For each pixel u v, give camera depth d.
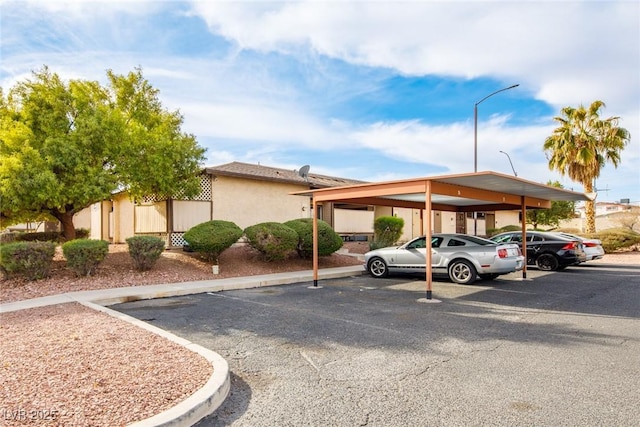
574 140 23.78
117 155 12.84
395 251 13.12
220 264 14.19
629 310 8.07
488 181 9.40
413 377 4.49
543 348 5.56
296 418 3.53
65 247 11.12
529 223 39.19
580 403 3.79
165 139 13.20
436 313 7.82
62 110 12.50
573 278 12.94
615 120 23.52
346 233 22.62
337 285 11.80
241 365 4.92
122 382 3.95
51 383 3.91
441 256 12.11
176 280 11.78
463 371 4.67
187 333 6.39
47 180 11.15
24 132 11.66
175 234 15.69
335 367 4.83
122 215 19.88
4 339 5.53
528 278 12.95
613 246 21.92
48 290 9.91
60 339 5.48
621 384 4.25
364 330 6.55
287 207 19.59
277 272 14.17
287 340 5.98
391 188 9.89
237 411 3.68
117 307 8.62
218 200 17.00
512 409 3.68
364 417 3.54
